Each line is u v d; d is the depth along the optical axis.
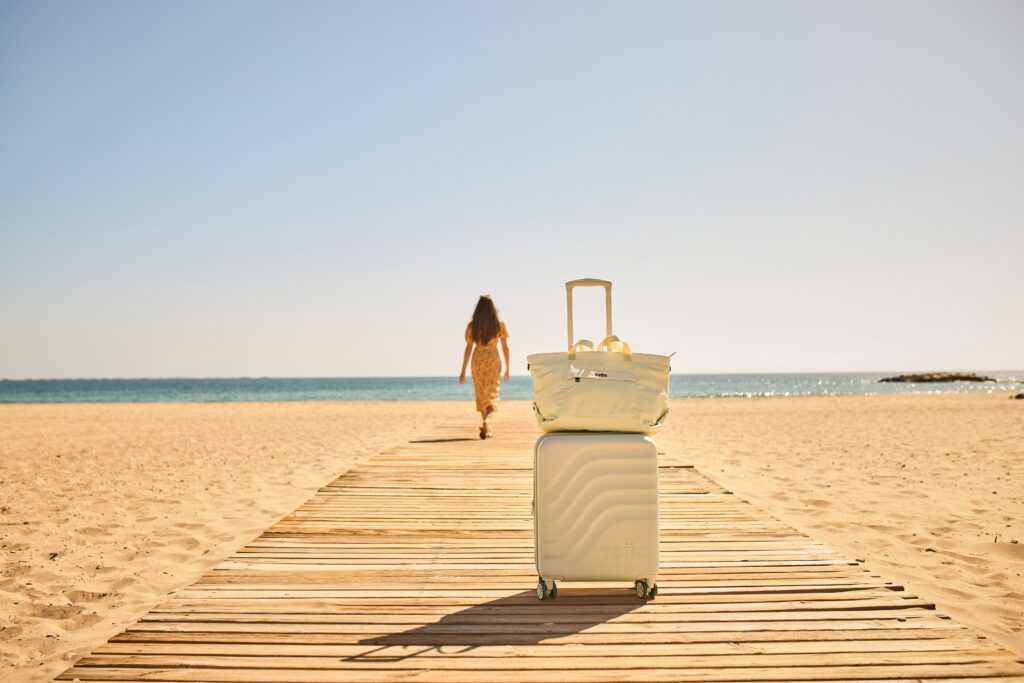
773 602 2.64
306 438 13.46
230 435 14.36
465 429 10.60
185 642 2.27
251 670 2.06
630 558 2.64
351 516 4.36
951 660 2.09
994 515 5.68
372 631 2.37
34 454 10.80
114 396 56.62
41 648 3.15
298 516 4.36
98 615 3.57
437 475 5.96
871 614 2.51
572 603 2.66
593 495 2.65
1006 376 138.00
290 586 2.89
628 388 2.73
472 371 8.62
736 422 17.09
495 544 3.66
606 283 3.07
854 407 23.94
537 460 2.69
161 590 4.00
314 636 2.32
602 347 3.05
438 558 3.37
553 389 2.73
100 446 12.08
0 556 4.68
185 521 5.78
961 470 8.16
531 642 2.27
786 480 7.55
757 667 2.05
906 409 21.70
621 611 2.56
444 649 2.21
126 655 2.17
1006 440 11.36
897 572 4.13
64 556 4.70
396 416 21.58
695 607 2.60
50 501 6.68
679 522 4.12
